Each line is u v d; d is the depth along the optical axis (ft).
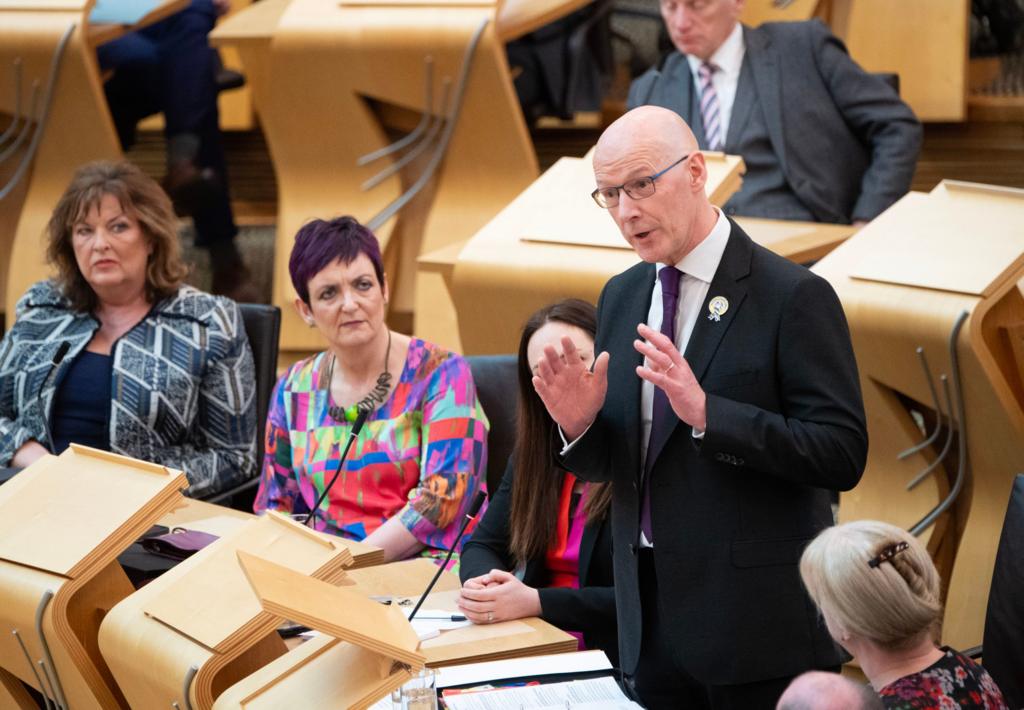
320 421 32.89
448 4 51.96
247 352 38.11
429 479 31.42
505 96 52.01
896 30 65.16
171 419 37.01
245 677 21.20
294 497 33.63
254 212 69.05
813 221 48.08
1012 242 33.19
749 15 63.52
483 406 33.68
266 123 55.26
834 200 48.29
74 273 37.68
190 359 37.17
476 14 51.52
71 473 25.95
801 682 15.61
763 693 22.90
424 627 25.41
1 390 38.22
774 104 48.37
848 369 22.62
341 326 31.86
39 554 23.81
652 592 24.21
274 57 53.67
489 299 39.99
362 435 32.32
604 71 65.36
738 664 22.63
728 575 22.72
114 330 37.96
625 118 22.94
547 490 28.43
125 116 64.54
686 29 48.52
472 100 52.42
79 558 23.17
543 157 70.33
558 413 23.39
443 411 31.99
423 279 49.90
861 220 47.55
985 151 65.98
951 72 64.49
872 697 15.37
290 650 22.30
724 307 22.90
